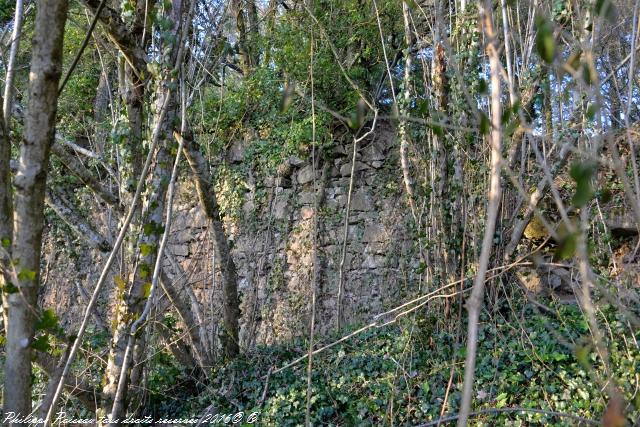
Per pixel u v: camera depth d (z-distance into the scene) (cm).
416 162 607
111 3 498
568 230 138
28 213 229
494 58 146
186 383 590
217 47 479
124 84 438
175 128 422
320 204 802
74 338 299
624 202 532
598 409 386
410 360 480
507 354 480
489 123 144
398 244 735
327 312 774
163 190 405
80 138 827
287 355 613
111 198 438
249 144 848
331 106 789
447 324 518
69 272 804
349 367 530
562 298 554
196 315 679
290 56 761
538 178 518
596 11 159
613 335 442
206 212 591
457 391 462
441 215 523
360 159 791
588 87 149
